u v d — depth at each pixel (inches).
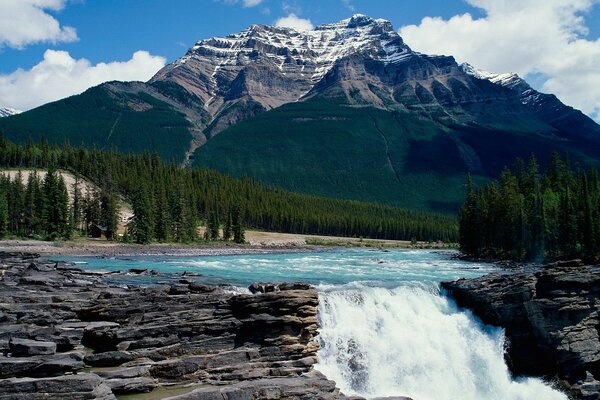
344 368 1831.9
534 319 2062.0
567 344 2026.3
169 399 1221.7
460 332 2080.5
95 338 1460.4
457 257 5236.2
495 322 2102.6
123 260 4042.8
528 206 4692.4
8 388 1120.2
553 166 5634.8
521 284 2079.2
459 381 1983.3
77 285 1999.3
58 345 1380.4
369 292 2043.6
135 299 1642.5
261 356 1566.2
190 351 1507.1
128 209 7337.6
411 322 2034.9
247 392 1302.9
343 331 1872.5
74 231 5851.4
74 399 1159.6
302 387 1384.1
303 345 1633.9
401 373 1919.3
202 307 1638.8
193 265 3668.8
